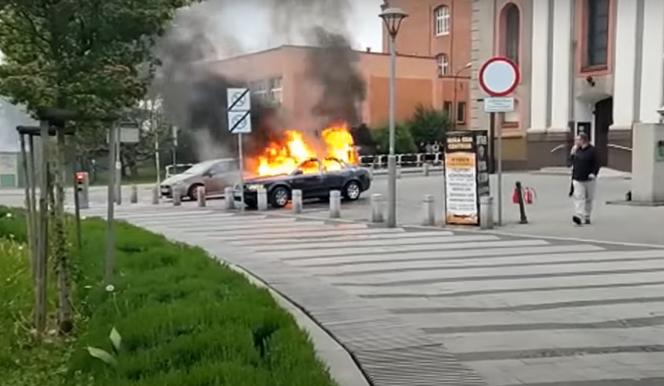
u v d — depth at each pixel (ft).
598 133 110.93
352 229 52.11
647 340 21.25
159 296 22.74
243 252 39.93
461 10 139.64
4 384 16.37
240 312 19.65
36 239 21.86
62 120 21.24
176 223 58.65
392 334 21.15
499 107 50.96
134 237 38.24
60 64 20.89
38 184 21.93
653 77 98.89
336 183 79.25
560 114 112.06
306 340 18.28
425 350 19.51
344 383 16.58
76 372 16.31
